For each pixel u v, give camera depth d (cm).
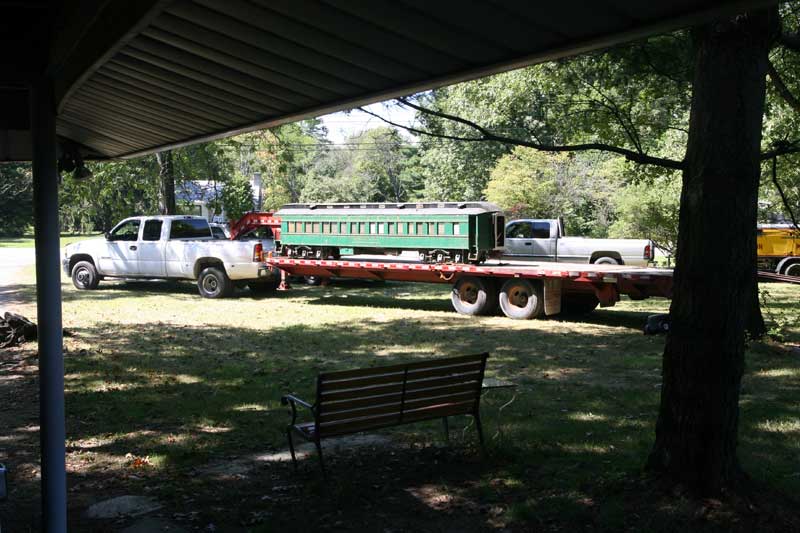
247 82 395
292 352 1133
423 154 5266
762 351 1111
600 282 1413
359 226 1741
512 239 2223
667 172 1563
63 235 6266
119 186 2548
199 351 1141
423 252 1659
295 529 474
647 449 621
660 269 1466
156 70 389
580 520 476
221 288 1862
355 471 588
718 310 480
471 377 630
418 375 601
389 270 1688
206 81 402
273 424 730
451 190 4256
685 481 493
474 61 321
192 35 324
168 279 1975
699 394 488
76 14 299
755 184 485
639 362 1044
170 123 527
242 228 2311
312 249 1859
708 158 479
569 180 3272
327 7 274
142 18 243
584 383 915
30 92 374
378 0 262
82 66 312
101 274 2061
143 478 576
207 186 3061
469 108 3234
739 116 474
